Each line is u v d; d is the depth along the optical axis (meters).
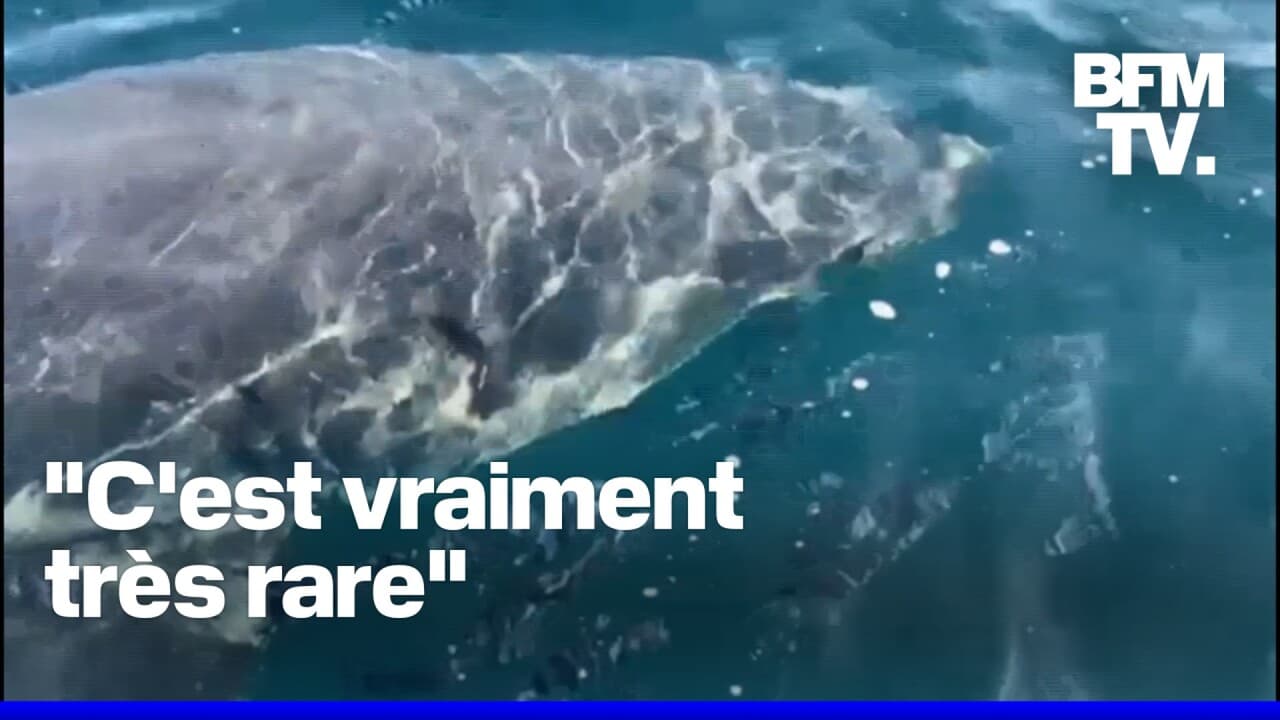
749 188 8.07
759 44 10.59
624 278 7.53
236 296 6.66
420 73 8.12
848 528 7.11
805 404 7.70
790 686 6.43
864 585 6.83
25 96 7.61
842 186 8.36
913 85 9.98
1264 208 8.88
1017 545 6.98
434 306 7.02
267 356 6.69
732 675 6.48
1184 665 6.41
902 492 7.27
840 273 8.26
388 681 6.48
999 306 8.23
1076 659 6.46
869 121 8.86
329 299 6.81
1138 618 6.63
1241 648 6.47
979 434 7.56
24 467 6.40
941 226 8.62
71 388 6.41
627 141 7.91
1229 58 10.26
